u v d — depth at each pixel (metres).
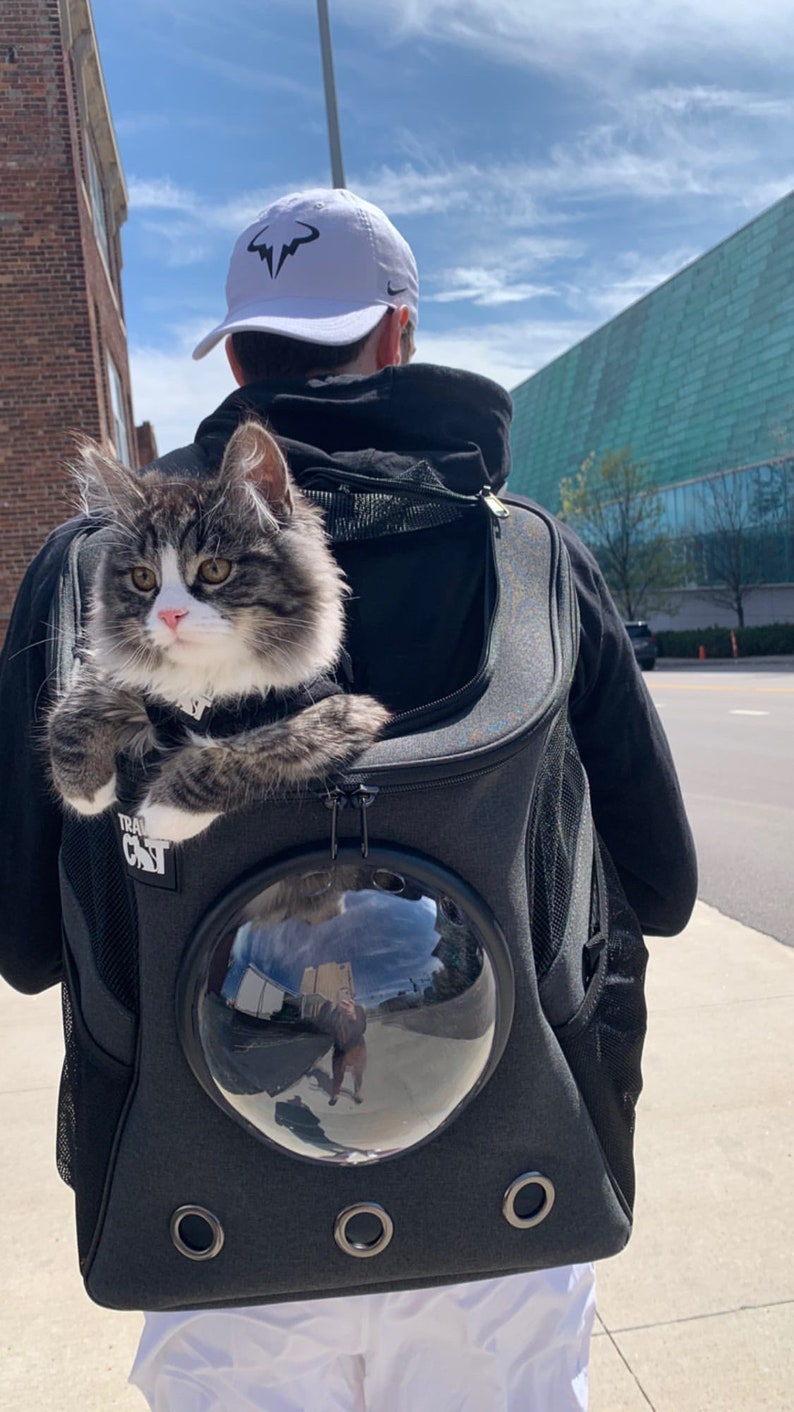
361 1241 0.54
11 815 0.65
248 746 0.52
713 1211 1.30
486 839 0.53
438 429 0.65
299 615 0.61
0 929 0.67
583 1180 0.56
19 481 5.25
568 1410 0.66
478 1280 0.58
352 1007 0.51
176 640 0.58
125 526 0.65
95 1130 0.57
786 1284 1.17
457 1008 0.52
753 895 2.68
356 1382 0.65
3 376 5.22
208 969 0.52
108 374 6.50
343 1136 0.52
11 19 5.14
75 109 5.49
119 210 8.84
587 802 0.63
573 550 0.67
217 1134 0.54
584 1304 0.66
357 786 0.51
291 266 0.70
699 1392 1.03
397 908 0.51
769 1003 1.91
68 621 0.64
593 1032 0.60
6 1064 1.77
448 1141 0.54
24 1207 1.36
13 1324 1.16
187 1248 0.54
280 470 0.62
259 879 0.52
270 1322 0.61
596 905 0.64
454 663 0.62
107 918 0.57
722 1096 1.57
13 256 5.21
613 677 0.67
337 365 0.71
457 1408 0.64
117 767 0.59
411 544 0.63
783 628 16.23
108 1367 1.09
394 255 0.73
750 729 6.01
